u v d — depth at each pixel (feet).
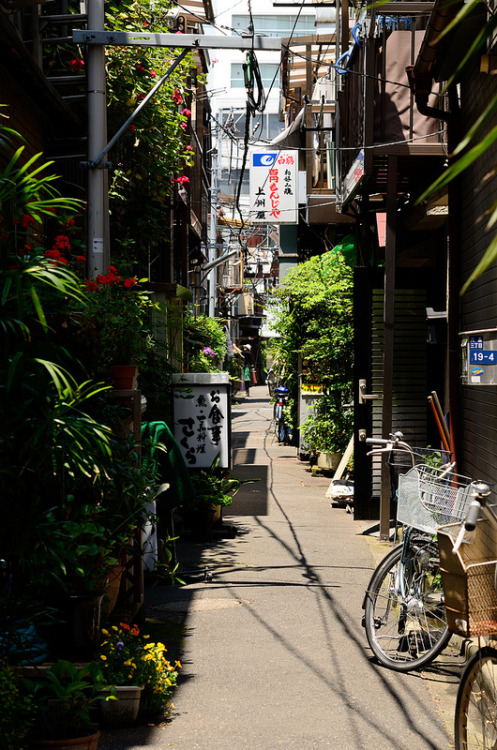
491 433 20.31
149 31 34.12
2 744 11.20
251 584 25.53
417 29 31.71
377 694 16.14
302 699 15.81
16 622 13.66
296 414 66.44
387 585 18.49
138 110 26.37
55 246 17.61
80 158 29.81
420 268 36.83
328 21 58.59
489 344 19.12
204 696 15.98
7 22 19.76
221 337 50.39
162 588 25.14
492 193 20.54
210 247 92.89
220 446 33.99
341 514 39.45
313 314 55.88
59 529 12.60
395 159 30.78
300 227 70.44
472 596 12.67
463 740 12.62
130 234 36.76
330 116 62.64
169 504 24.63
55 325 15.97
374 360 36.94
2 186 11.92
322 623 21.22
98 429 11.78
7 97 23.35
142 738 13.88
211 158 102.94
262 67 154.81
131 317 18.95
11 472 11.83
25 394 11.66
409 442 37.04
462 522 13.35
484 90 21.34
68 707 12.41
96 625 15.56
